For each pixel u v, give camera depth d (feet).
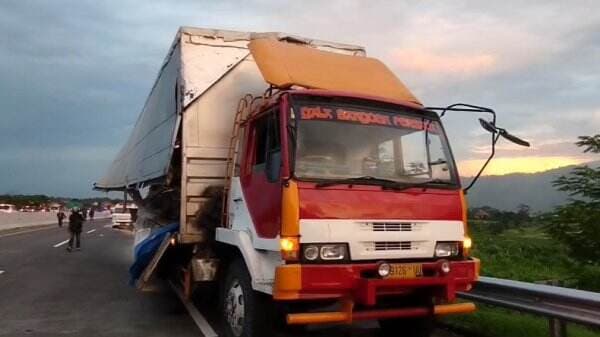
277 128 19.02
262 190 19.51
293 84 20.15
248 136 21.68
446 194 20.02
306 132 18.97
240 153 22.59
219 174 25.18
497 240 51.11
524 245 48.34
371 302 17.57
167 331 24.48
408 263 18.40
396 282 18.07
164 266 27.12
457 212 20.01
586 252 31.99
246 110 23.94
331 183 18.17
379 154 19.80
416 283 18.42
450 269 18.98
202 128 25.13
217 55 26.05
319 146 18.95
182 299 30.37
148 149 32.32
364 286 17.62
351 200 18.24
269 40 22.95
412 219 18.94
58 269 48.60
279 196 18.03
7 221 124.16
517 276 39.34
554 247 36.29
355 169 19.22
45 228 136.26
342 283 17.49
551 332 19.57
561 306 18.61
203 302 30.22
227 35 26.50
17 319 27.12
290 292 17.16
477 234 52.06
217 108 25.46
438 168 20.59
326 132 19.24
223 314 22.71
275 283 17.30
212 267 24.17
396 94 22.29
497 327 22.65
